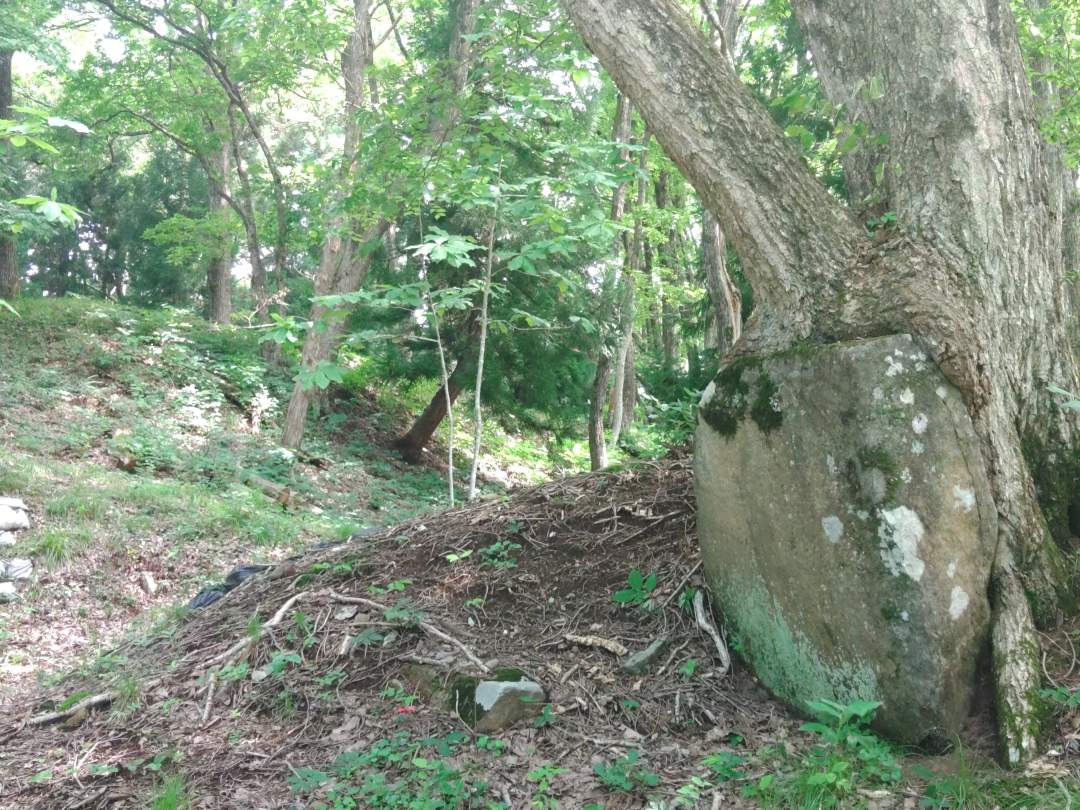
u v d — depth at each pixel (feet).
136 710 12.12
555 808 8.83
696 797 8.71
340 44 47.67
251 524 28.53
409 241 44.73
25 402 37.88
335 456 46.83
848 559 9.95
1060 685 9.41
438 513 17.20
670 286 53.52
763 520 10.91
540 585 13.66
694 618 12.20
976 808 7.97
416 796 9.14
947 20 11.53
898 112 11.76
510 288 43.27
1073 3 22.95
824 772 8.56
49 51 46.29
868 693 9.80
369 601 13.64
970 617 9.68
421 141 22.54
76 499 26.18
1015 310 11.04
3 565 22.04
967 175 11.15
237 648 13.10
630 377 60.90
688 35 11.41
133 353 48.01
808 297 10.97
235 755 10.62
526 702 10.78
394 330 46.11
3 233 40.81
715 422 11.50
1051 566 10.32
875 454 9.80
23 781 10.37
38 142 11.10
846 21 12.92
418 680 11.73
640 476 15.87
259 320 56.80
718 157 11.17
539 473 57.52
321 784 9.62
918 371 9.95
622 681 11.38
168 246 84.69
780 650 10.82
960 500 9.78
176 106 58.85
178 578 24.11
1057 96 24.41
